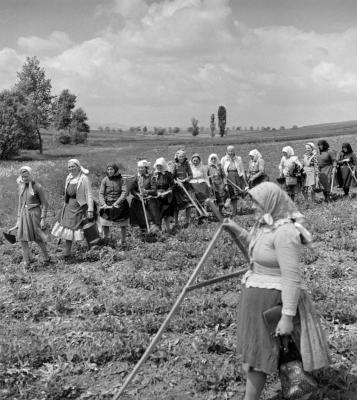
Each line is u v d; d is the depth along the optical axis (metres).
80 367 6.40
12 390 5.93
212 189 17.12
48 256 11.86
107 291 9.45
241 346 4.89
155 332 7.43
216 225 15.09
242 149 53.19
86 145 104.62
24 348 6.80
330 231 13.34
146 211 14.55
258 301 4.80
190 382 5.98
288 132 122.56
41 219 11.59
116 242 13.35
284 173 18.80
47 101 87.75
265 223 4.90
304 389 4.80
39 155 82.88
